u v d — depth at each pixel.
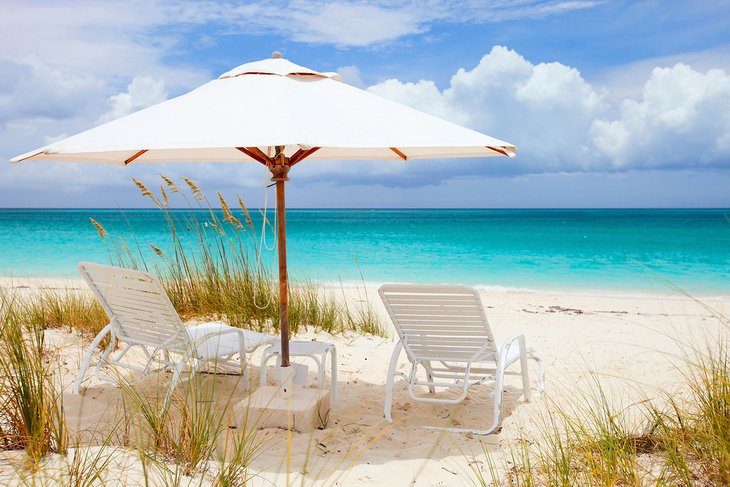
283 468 2.97
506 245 27.62
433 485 2.91
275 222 3.97
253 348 4.34
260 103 3.22
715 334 7.34
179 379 3.69
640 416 3.73
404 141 2.97
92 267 4.04
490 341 4.03
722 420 2.84
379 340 6.56
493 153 4.13
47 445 2.82
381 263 20.70
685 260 21.53
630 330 7.79
